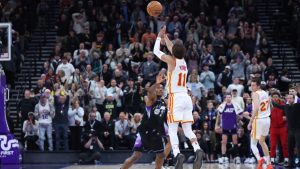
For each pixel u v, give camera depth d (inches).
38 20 1171.9
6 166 793.6
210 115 895.1
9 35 815.1
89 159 877.8
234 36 1074.7
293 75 1060.5
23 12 1162.0
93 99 919.0
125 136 895.7
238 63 994.1
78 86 920.9
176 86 508.4
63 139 890.7
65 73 951.0
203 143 880.3
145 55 1002.7
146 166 789.9
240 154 884.0
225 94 920.9
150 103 539.2
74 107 895.7
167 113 515.2
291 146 752.3
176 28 1073.5
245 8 1160.8
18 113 943.7
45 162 884.6
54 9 1219.9
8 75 1011.9
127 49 1016.2
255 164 829.2
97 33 1097.4
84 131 885.2
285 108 713.0
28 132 902.4
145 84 944.9
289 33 1167.0
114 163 887.7
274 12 1220.5
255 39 1076.5
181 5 1160.8
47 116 892.0
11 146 818.2
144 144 540.1
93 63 1000.2
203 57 1019.3
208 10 1164.5
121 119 893.8
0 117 812.6
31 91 933.2
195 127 890.1
